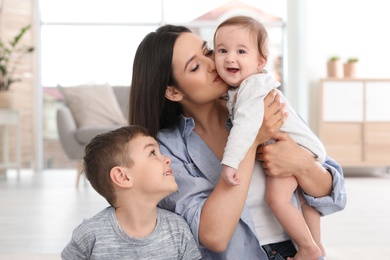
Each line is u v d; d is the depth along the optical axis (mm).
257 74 1569
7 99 6906
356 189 5535
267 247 1578
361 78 6867
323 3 7336
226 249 1501
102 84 6758
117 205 1468
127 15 8359
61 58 8414
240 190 1429
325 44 7344
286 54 8023
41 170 8352
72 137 6008
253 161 1468
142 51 1594
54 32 8391
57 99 8562
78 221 3746
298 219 1537
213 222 1420
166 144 1605
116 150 1458
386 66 7426
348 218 3865
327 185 1604
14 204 4574
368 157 6883
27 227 3561
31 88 8266
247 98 1505
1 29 7984
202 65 1556
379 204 4496
